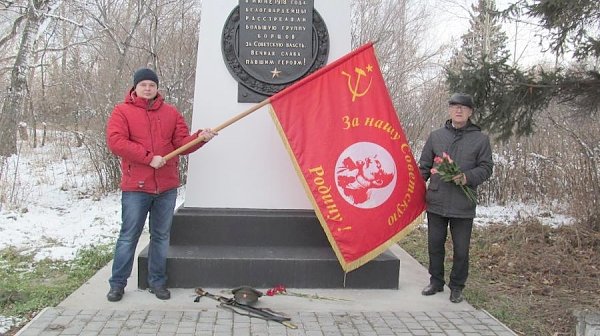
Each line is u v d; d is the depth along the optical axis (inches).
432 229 191.9
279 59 216.5
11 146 519.2
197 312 171.2
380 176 189.8
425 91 580.7
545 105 274.2
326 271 197.2
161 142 177.5
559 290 210.7
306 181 187.0
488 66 264.2
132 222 177.9
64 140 599.5
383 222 189.2
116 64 536.7
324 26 218.5
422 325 165.9
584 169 318.7
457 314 176.7
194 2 616.7
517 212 357.4
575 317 169.3
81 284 200.2
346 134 189.8
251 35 215.8
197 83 214.4
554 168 370.9
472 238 298.5
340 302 184.7
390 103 195.5
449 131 186.9
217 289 193.0
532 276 228.8
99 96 446.6
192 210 212.1
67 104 616.7
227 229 208.8
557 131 373.7
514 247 276.4
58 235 279.0
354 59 194.5
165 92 495.5
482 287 211.3
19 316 168.2
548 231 303.0
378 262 199.5
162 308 174.1
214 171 213.9
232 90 215.2
